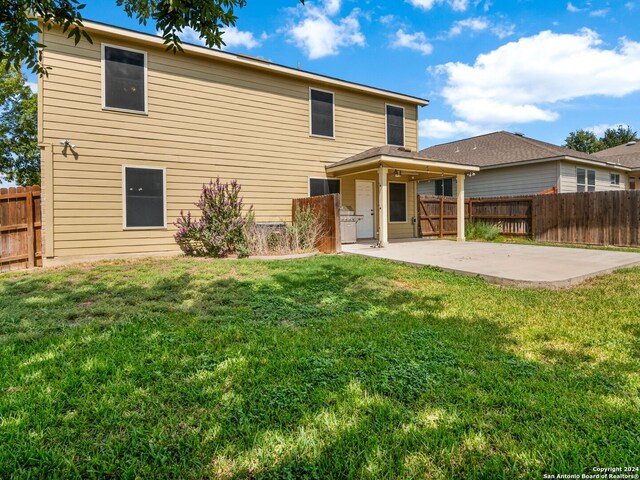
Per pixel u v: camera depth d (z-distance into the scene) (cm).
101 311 385
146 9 377
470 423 189
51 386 226
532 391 220
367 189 1192
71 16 326
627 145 2208
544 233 1185
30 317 367
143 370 248
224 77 916
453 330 335
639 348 289
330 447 171
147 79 818
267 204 982
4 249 693
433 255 802
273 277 568
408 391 220
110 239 780
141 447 172
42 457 164
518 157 1505
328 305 427
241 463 162
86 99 754
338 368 252
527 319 369
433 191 1805
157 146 831
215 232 822
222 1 348
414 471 157
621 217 1023
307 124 1045
